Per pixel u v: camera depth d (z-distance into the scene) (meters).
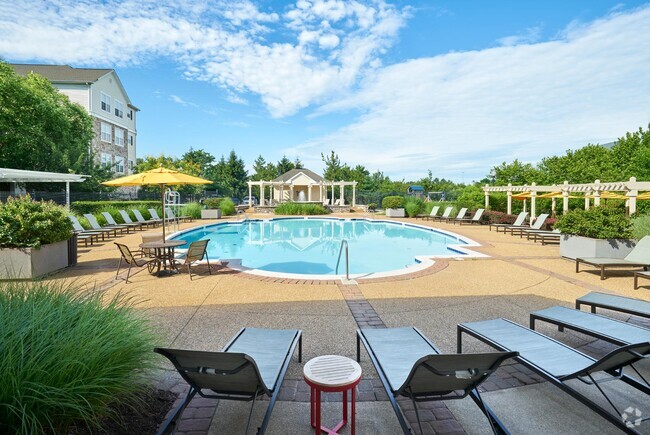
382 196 37.47
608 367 2.67
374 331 3.61
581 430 2.63
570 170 24.08
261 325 4.83
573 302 5.92
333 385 2.37
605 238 8.96
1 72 21.69
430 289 6.73
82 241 13.24
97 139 33.41
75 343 2.39
